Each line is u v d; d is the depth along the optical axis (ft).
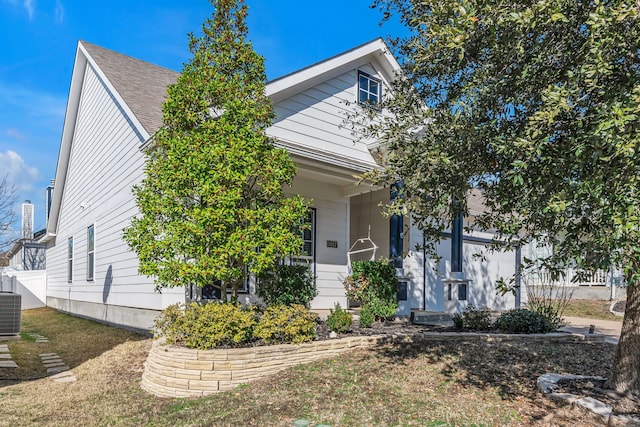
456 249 46.16
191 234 20.98
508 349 24.07
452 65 15.58
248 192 23.68
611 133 10.03
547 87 12.54
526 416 15.37
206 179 21.36
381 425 14.89
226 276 21.94
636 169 9.96
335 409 16.21
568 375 19.26
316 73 32.96
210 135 22.21
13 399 19.19
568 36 12.78
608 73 11.31
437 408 16.21
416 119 17.07
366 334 26.53
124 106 35.81
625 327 16.87
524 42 13.06
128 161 35.70
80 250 50.52
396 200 16.06
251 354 20.11
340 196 36.91
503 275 53.98
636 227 9.49
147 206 22.21
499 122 14.06
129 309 34.30
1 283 72.38
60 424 16.26
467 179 14.84
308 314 23.53
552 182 11.67
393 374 19.84
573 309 49.93
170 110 23.11
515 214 14.17
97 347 29.43
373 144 35.01
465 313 31.14
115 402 18.67
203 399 18.47
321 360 22.11
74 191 54.80
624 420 14.01
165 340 21.72
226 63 24.14
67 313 54.75
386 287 32.04
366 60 37.70
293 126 32.42
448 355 22.65
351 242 41.81
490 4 12.19
